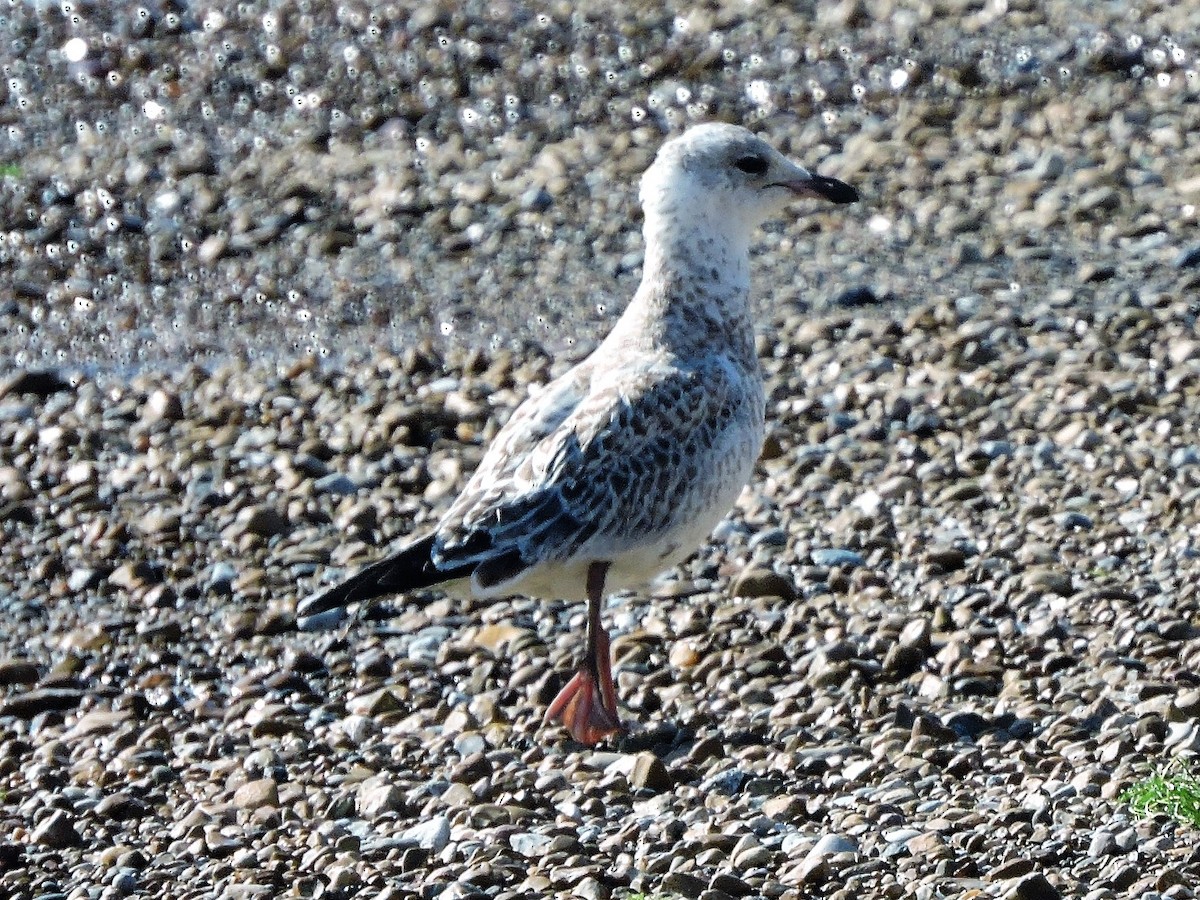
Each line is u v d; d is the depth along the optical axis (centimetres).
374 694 1159
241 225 2047
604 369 1087
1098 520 1319
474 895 860
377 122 2270
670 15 2452
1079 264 1812
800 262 1878
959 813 915
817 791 974
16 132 2283
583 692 1061
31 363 1805
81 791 1050
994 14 2375
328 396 1677
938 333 1686
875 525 1349
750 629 1203
